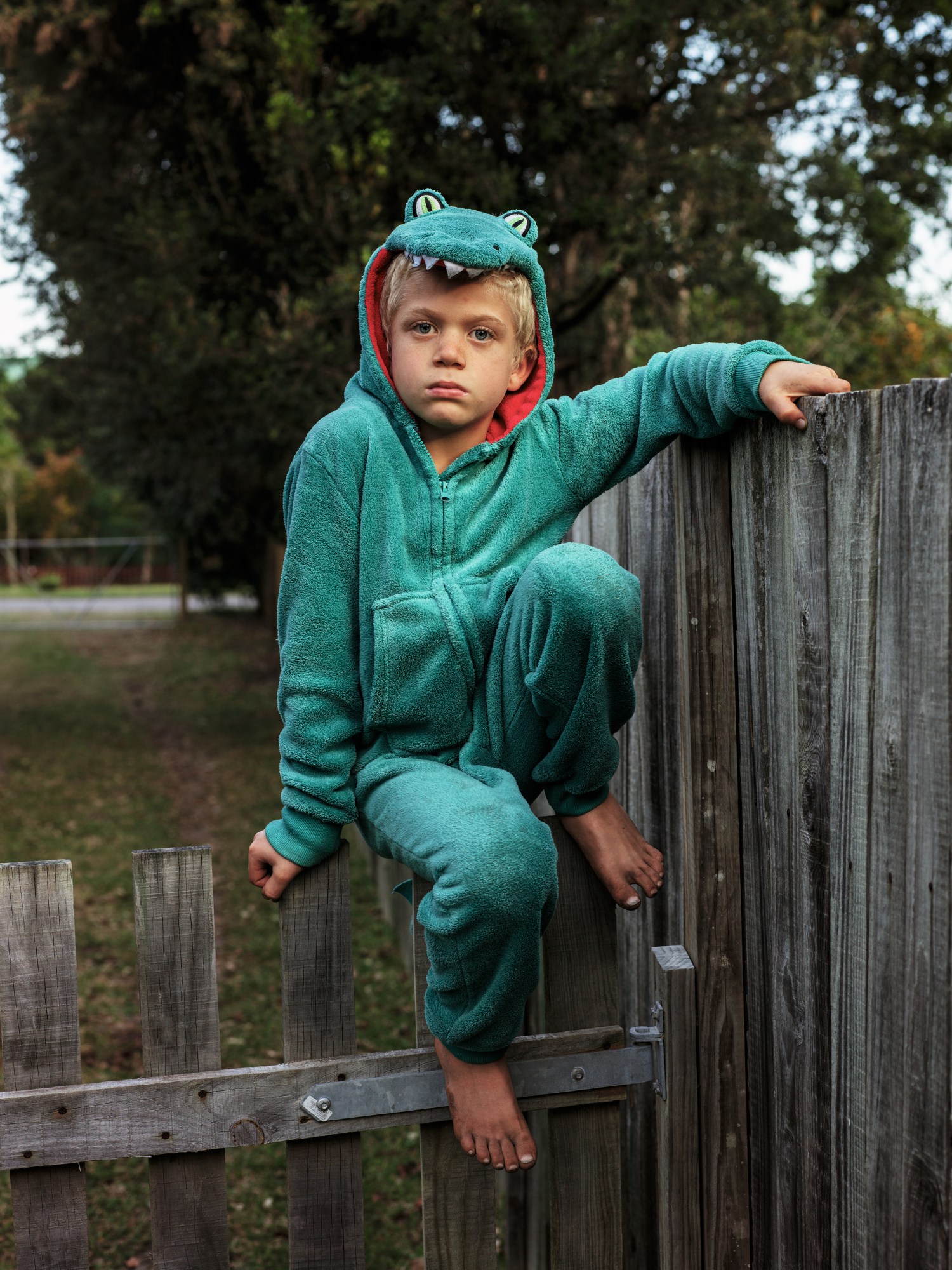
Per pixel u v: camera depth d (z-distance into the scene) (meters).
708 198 7.55
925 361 15.16
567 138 7.25
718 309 8.80
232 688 13.68
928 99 8.13
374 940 5.62
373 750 1.81
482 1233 1.91
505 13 6.69
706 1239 1.97
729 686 1.94
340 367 7.07
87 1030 4.64
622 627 1.60
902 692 1.41
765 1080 1.89
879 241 9.30
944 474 1.30
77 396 12.61
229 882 6.61
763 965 1.88
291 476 1.85
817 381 1.65
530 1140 1.72
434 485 1.78
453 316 1.71
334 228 6.81
